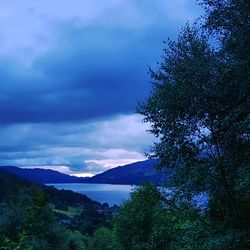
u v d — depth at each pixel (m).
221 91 14.83
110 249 51.00
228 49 14.00
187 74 15.70
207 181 15.59
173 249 18.69
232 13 13.45
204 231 17.06
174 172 17.48
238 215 15.72
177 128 16.91
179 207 18.06
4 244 5.41
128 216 31.14
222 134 16.02
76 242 56.59
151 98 17.41
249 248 14.48
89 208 87.25
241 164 15.12
